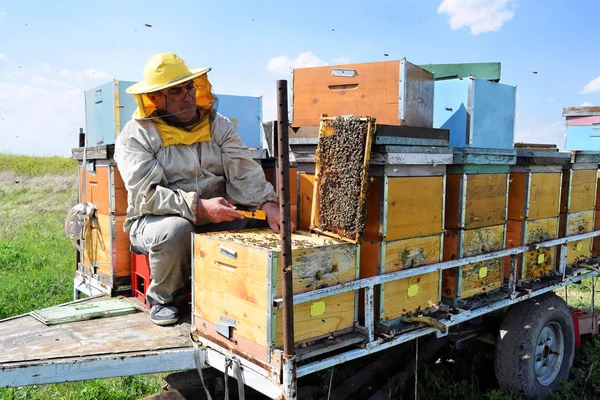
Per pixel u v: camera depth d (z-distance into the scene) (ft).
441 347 14.07
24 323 10.34
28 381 7.91
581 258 15.97
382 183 9.47
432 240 10.68
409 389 13.24
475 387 13.71
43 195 51.29
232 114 17.69
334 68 11.76
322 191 10.02
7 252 27.78
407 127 9.84
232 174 11.46
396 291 9.95
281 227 7.35
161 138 10.69
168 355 8.80
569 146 21.75
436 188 10.65
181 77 10.34
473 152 11.10
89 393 13.07
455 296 11.37
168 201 10.02
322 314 8.74
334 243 8.98
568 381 14.42
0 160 67.87
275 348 7.88
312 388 11.35
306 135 10.84
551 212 14.05
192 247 9.51
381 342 9.32
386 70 10.97
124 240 12.57
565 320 14.32
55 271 24.81
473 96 12.93
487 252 12.02
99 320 10.61
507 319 13.29
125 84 14.06
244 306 8.30
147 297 10.59
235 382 10.41
